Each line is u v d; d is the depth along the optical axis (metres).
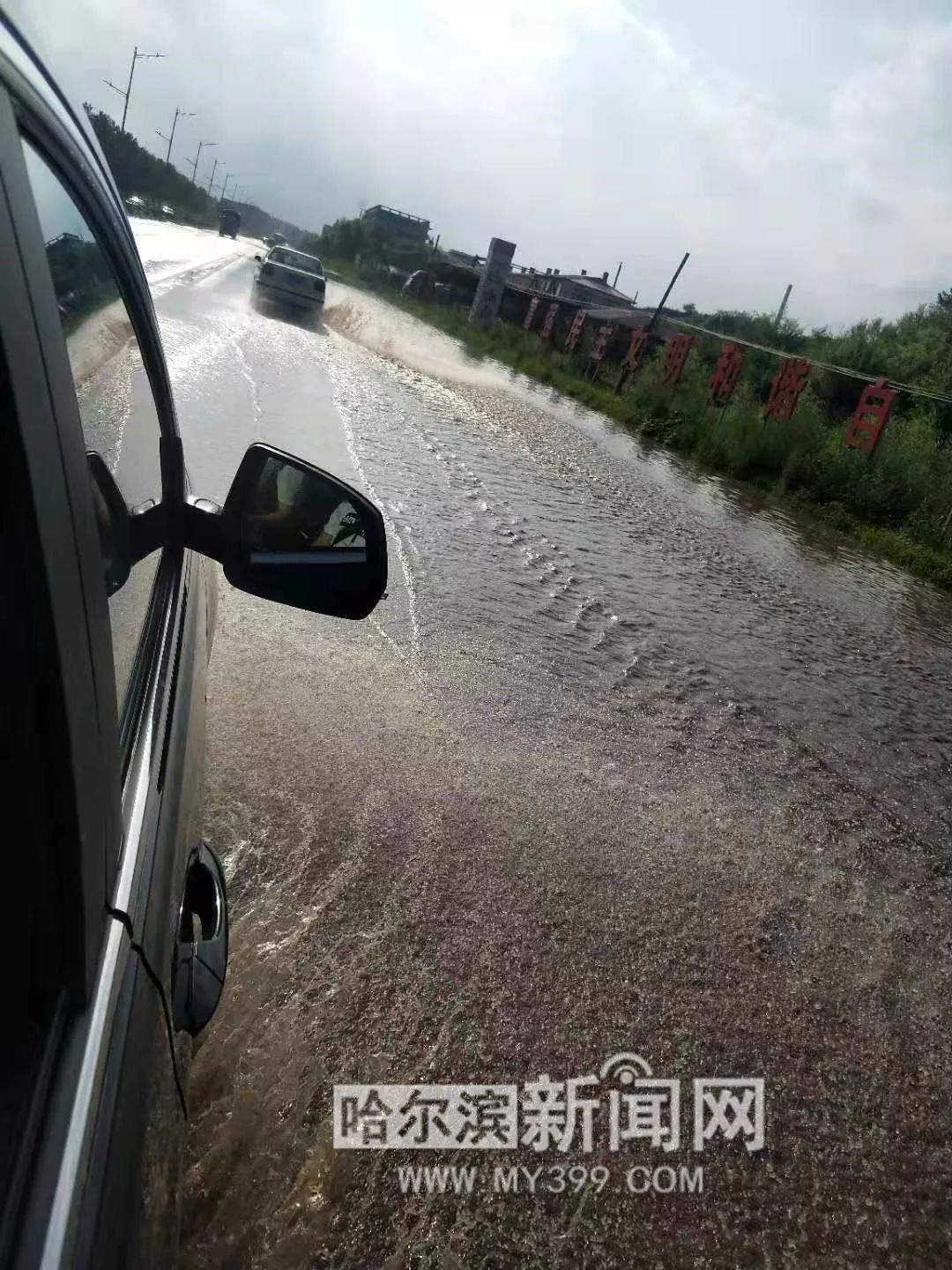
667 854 3.82
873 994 3.27
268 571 1.85
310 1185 2.10
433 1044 2.58
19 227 0.81
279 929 2.86
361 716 4.26
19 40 0.92
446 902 3.16
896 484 16.45
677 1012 2.95
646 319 41.44
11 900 0.82
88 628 0.93
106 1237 0.86
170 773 1.54
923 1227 2.39
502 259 40.06
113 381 1.51
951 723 6.41
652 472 15.37
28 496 0.77
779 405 19.61
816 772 5.00
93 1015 0.95
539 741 4.51
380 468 9.11
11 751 0.79
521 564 7.30
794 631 7.66
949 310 37.22
